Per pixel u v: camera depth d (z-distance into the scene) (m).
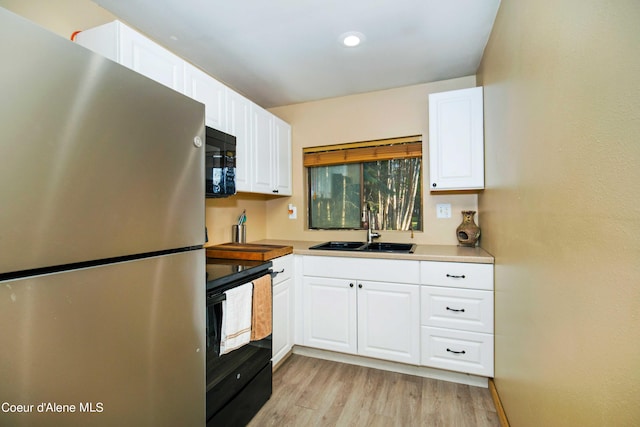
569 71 0.86
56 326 0.65
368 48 2.05
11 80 0.57
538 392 1.12
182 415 1.00
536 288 1.13
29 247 0.60
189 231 1.03
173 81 1.60
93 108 0.72
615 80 0.66
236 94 2.14
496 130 1.75
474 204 2.50
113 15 1.67
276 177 2.73
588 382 0.77
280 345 2.17
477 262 1.93
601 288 0.72
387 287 2.15
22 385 0.59
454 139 2.20
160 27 1.79
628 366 0.63
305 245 2.70
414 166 2.75
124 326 0.80
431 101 2.26
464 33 1.88
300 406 1.79
